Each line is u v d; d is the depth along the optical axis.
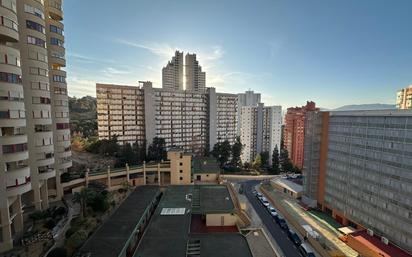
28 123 43.41
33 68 43.84
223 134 129.25
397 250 42.75
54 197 52.38
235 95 131.88
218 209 46.12
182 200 51.25
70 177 57.38
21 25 42.31
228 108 129.75
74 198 43.94
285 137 135.62
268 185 86.94
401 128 43.56
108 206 47.84
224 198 52.34
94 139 105.00
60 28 53.28
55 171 50.09
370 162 50.09
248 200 72.75
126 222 39.91
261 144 131.75
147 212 47.12
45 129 46.09
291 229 54.38
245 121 129.75
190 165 70.38
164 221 41.06
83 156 90.00
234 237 35.22
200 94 121.38
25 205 45.00
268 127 131.88
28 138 43.34
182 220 41.50
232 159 111.38
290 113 130.00
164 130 112.81
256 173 102.56
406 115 42.62
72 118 147.88
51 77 51.59
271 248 36.25
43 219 41.12
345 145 57.28
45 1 50.41
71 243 32.81
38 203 44.47
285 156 109.75
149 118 107.00
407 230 42.16
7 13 33.91
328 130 63.19
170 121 114.12
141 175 71.88
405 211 42.62
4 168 33.34
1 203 32.69
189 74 188.88
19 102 35.78
